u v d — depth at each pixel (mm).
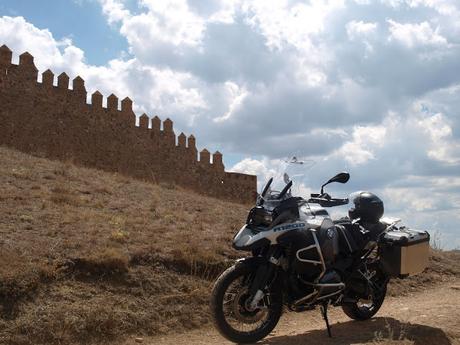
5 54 27234
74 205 12500
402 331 6836
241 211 15836
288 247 6633
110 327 7184
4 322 6699
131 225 11102
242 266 6480
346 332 7227
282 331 7750
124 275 8359
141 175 33031
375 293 7793
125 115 32531
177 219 12609
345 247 7191
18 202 11781
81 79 30406
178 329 7695
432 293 10742
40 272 7680
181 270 9086
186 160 35938
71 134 29703
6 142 26891
